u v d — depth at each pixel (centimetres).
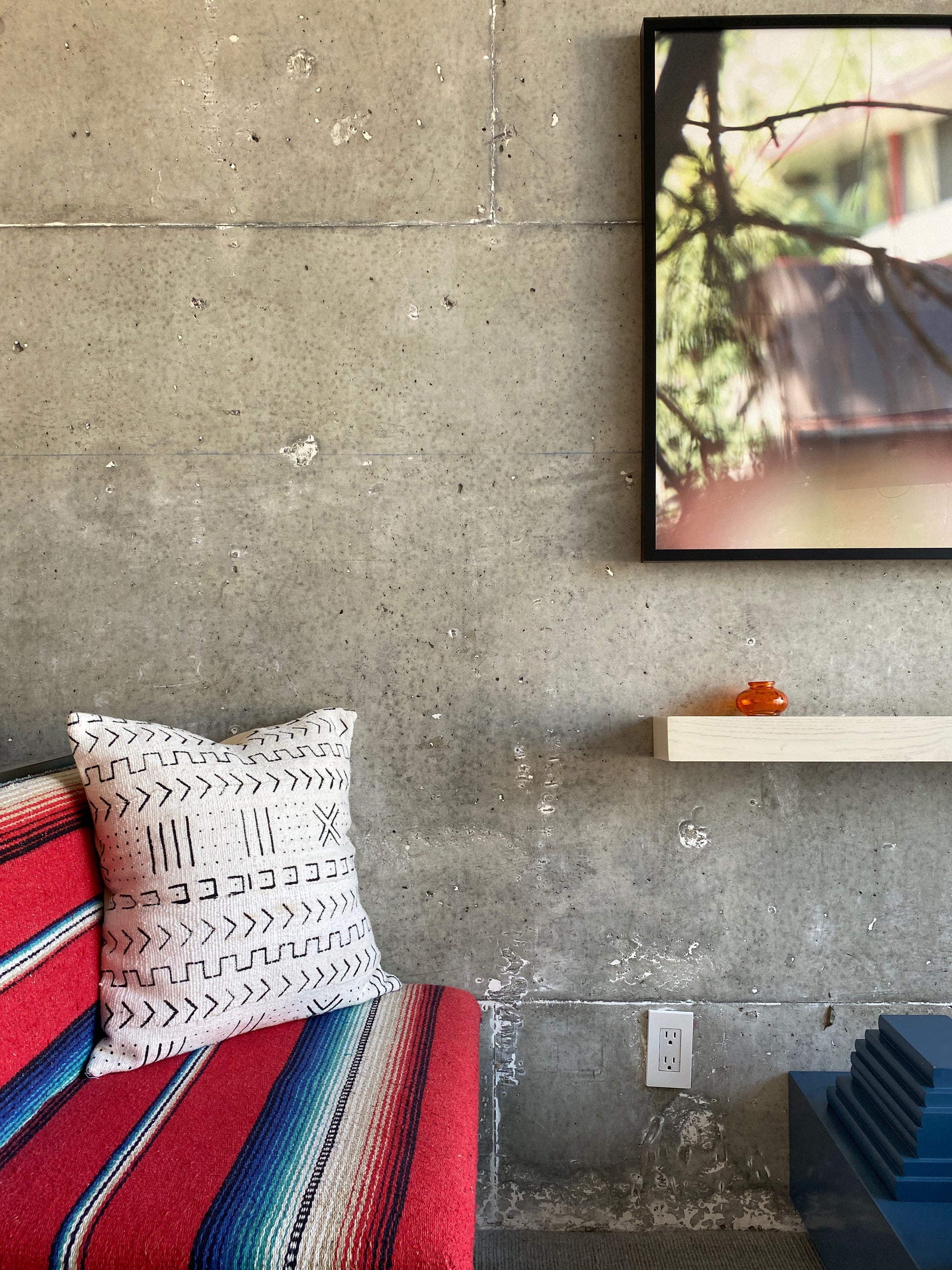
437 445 153
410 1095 104
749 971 154
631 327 153
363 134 152
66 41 151
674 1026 153
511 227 152
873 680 153
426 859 154
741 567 154
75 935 113
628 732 154
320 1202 85
